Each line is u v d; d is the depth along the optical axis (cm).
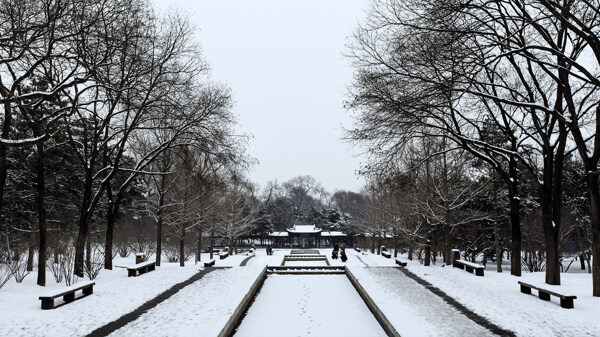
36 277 1969
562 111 1731
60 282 1830
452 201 2848
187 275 1894
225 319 1054
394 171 2148
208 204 3372
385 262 3180
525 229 3606
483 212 3231
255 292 1647
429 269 2134
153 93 2119
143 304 1269
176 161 2906
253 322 1188
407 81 1728
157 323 1041
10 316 1109
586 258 3947
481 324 1023
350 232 7956
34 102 1427
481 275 1897
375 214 4575
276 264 3044
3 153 1653
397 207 3503
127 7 1697
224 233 4822
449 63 1497
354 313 1292
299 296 1572
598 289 1375
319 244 8238
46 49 1441
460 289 1523
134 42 1806
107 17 1587
